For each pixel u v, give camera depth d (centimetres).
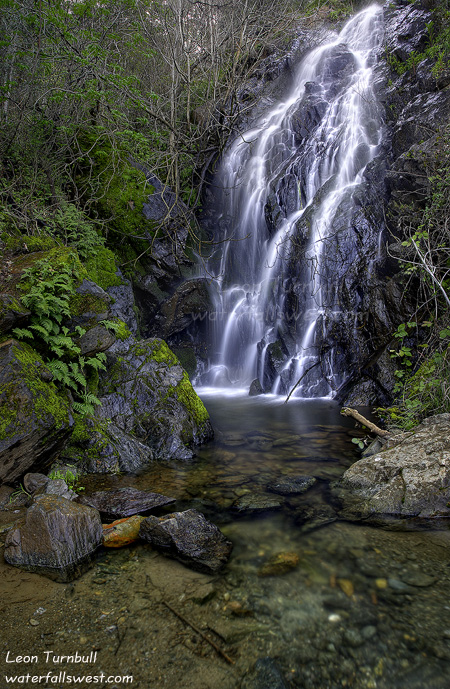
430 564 304
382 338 802
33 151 796
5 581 285
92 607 259
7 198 694
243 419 745
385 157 999
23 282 478
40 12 655
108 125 884
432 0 1120
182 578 290
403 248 767
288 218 1134
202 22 1109
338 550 325
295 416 748
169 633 238
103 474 489
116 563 309
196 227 1194
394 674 211
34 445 406
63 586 280
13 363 408
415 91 1026
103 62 775
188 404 614
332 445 585
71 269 527
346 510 391
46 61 719
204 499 420
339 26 1595
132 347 643
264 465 516
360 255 892
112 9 814
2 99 714
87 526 326
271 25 1193
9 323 439
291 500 416
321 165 1131
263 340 1039
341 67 1379
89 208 871
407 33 1152
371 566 303
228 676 210
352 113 1159
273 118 1396
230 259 1228
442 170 668
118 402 581
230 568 302
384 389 752
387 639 233
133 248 925
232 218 1281
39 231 661
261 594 272
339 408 784
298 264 999
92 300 536
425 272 664
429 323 576
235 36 1144
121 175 905
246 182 1273
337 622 247
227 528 362
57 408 429
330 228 948
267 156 1292
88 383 558
